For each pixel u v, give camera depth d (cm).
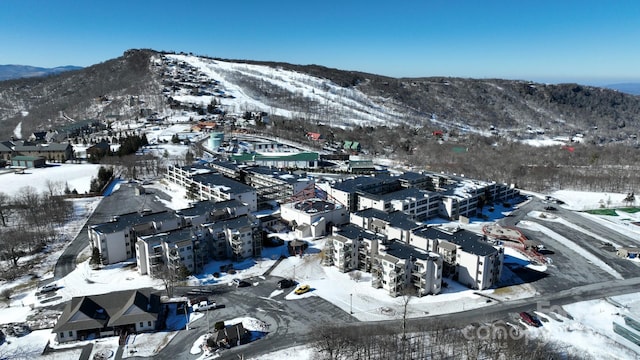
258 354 8806
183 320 10006
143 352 8862
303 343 9156
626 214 18438
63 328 9131
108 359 8638
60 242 14412
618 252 13900
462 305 10669
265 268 12612
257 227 13325
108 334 9425
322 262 13025
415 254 11344
